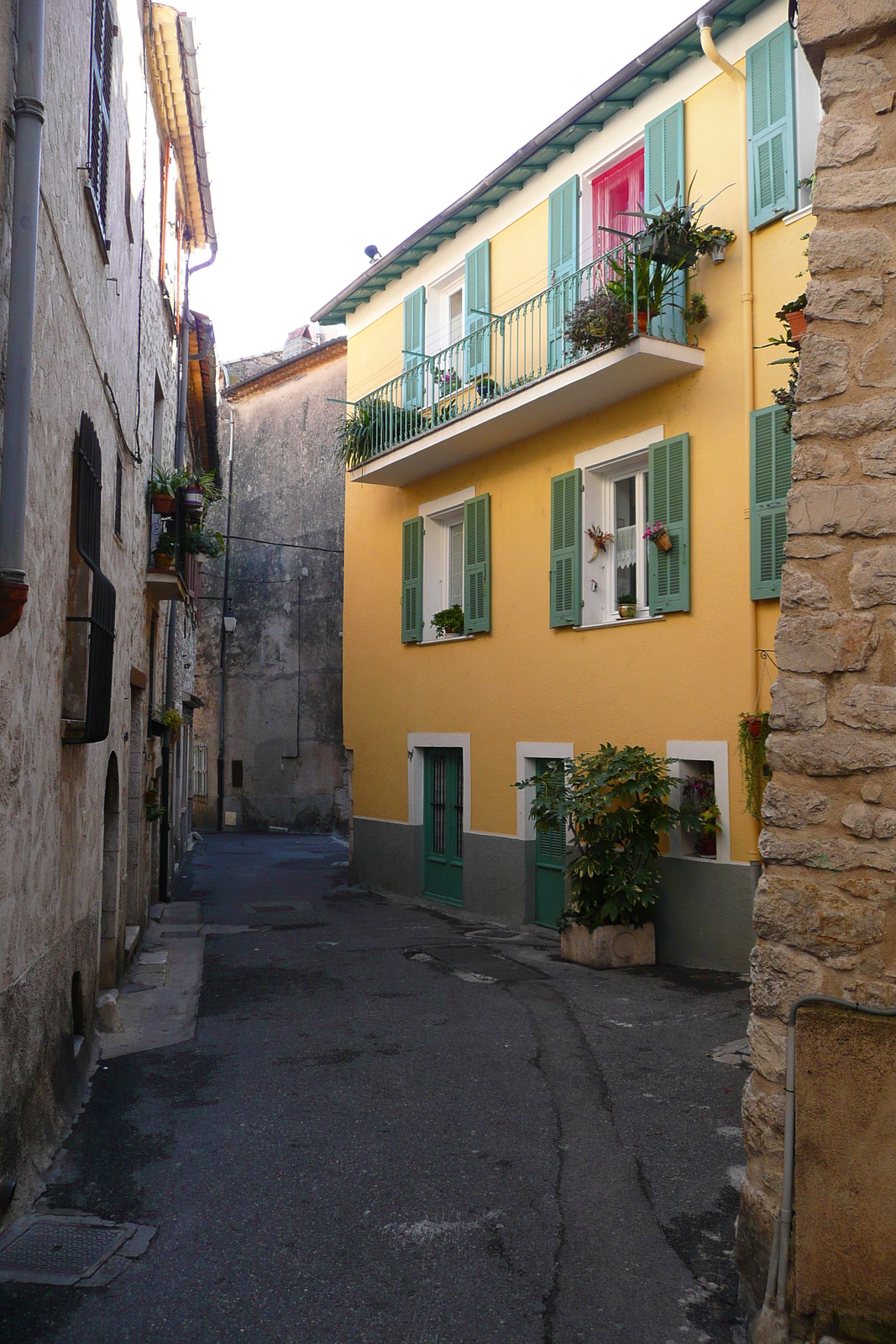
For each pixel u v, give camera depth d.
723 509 9.67
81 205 5.73
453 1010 7.96
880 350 3.45
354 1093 5.96
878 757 3.27
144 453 10.17
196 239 15.17
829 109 3.63
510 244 13.15
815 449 3.53
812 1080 3.20
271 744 30.64
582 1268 3.88
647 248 9.66
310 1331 3.45
